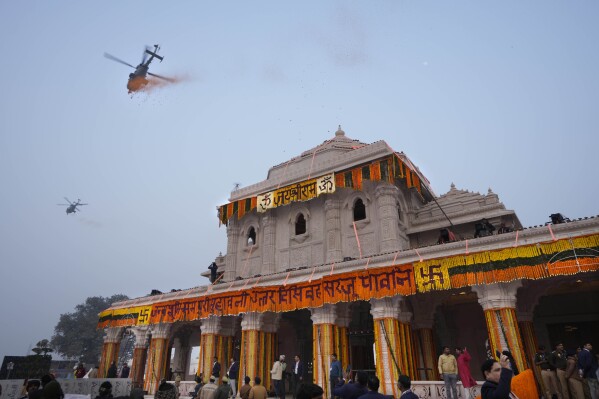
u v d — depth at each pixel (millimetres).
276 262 23828
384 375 15344
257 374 18938
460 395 13195
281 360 17453
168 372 23750
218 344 21766
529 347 16250
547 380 12555
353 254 21281
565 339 18344
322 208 23203
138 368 26000
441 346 20469
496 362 4957
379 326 16125
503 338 13562
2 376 16375
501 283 14219
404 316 16938
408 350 16234
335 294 17047
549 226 13453
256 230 25531
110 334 26781
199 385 15711
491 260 14000
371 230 21141
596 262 12164
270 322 20359
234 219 26812
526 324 16719
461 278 14352
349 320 18375
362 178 21344
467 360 13188
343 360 17297
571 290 18250
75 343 73625
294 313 23797
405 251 16234
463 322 20656
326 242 22203
